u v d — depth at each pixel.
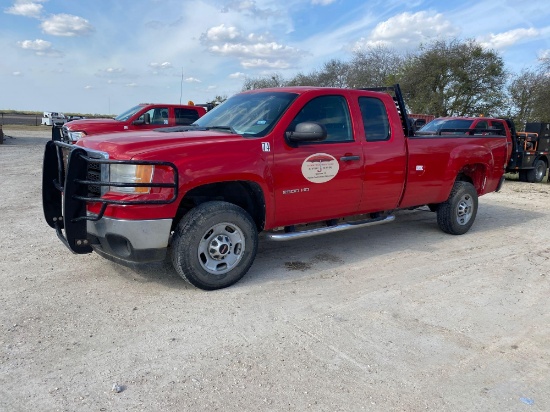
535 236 7.14
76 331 3.57
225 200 4.83
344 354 3.37
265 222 4.75
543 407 2.83
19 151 19.78
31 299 4.13
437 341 3.62
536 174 15.56
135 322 3.76
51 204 4.80
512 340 3.69
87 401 2.73
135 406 2.70
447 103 34.88
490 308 4.29
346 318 3.96
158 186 3.95
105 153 4.13
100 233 4.14
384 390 2.94
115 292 4.35
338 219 5.57
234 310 4.05
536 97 29.50
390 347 3.49
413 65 35.75
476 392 2.96
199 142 4.30
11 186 10.38
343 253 5.88
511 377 3.15
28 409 2.64
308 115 4.99
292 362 3.24
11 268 4.91
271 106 5.01
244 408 2.71
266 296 4.38
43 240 5.99
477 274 5.23
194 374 3.05
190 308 4.05
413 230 7.33
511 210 9.52
